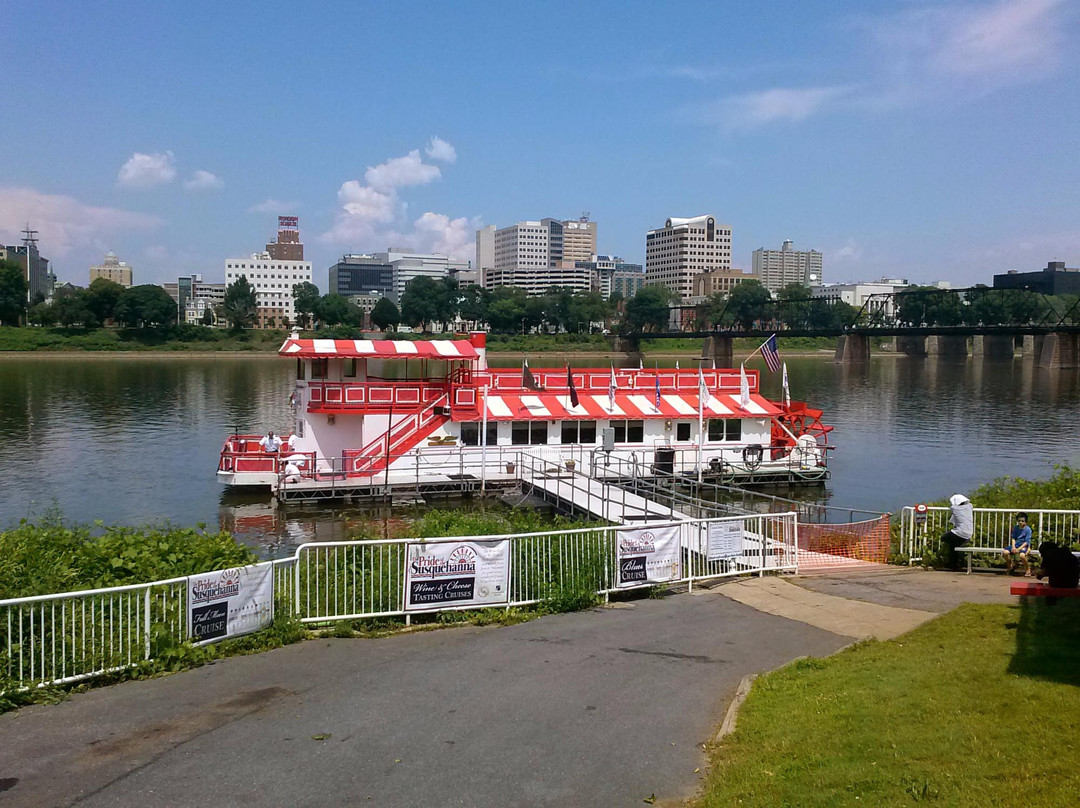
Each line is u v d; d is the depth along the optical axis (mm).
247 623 17891
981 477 59625
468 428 50562
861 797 10133
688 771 12078
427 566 19609
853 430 83062
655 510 37188
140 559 20359
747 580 24359
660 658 17109
